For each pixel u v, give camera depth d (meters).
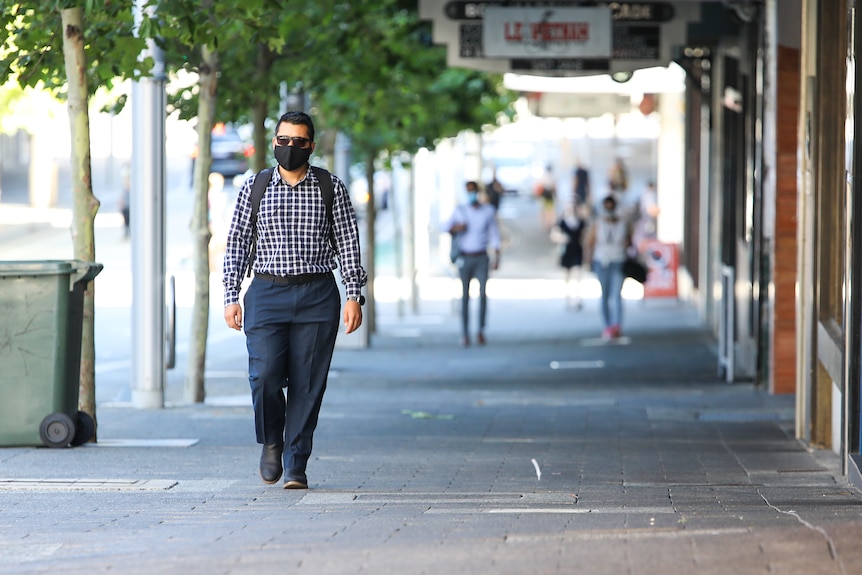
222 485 22.36
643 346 56.34
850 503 20.41
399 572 14.29
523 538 16.06
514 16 45.56
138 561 15.35
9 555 16.16
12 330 27.16
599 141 185.75
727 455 28.05
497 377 46.97
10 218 119.31
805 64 29.25
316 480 23.45
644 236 89.19
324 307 21.47
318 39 44.50
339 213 21.47
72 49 28.44
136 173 36.62
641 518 17.83
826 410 28.98
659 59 45.75
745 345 48.69
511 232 118.31
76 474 23.89
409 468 25.33
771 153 41.09
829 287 28.73
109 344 56.47
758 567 13.98
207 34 29.61
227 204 106.19
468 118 63.69
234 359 53.34
